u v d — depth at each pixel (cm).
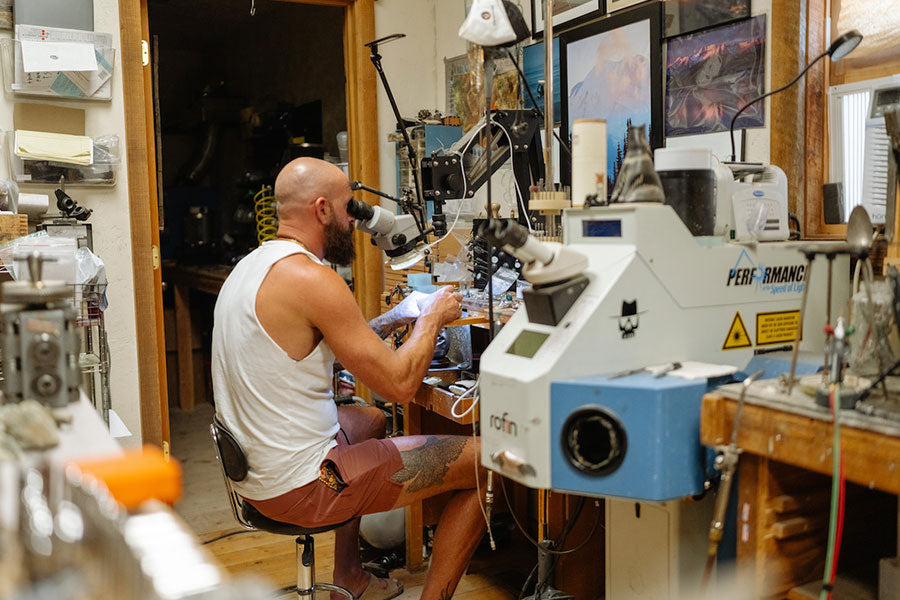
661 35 255
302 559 206
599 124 155
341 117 465
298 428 193
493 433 144
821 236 218
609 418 131
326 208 210
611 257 143
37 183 274
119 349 291
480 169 243
